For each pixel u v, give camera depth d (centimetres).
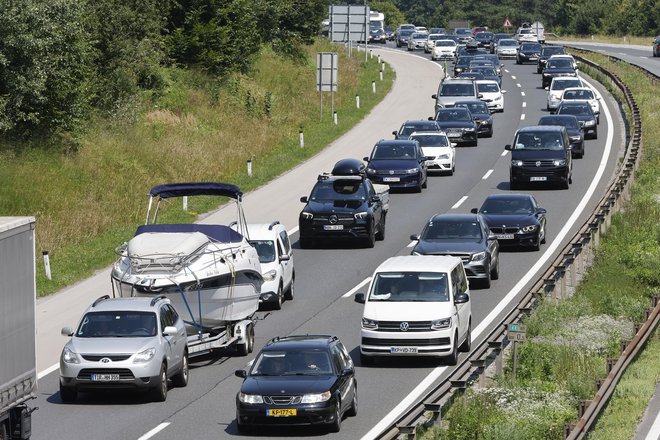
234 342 8100
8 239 5325
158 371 6800
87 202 13375
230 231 8475
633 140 16688
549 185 15262
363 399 6875
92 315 7081
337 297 9919
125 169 14900
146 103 18162
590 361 7569
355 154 18138
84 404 6831
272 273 9400
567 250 10006
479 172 16500
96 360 6725
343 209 11938
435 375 7444
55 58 14075
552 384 7056
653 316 8506
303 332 8688
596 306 9444
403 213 13738
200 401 6894
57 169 14000
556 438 5994
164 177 15375
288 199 14538
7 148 13888
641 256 11100
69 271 10750
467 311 8131
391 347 7588
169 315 7294
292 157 17750
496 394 6681
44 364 7769
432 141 16438
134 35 18375
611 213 12581
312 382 6128
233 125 19125
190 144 17012
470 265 9894
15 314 5409
